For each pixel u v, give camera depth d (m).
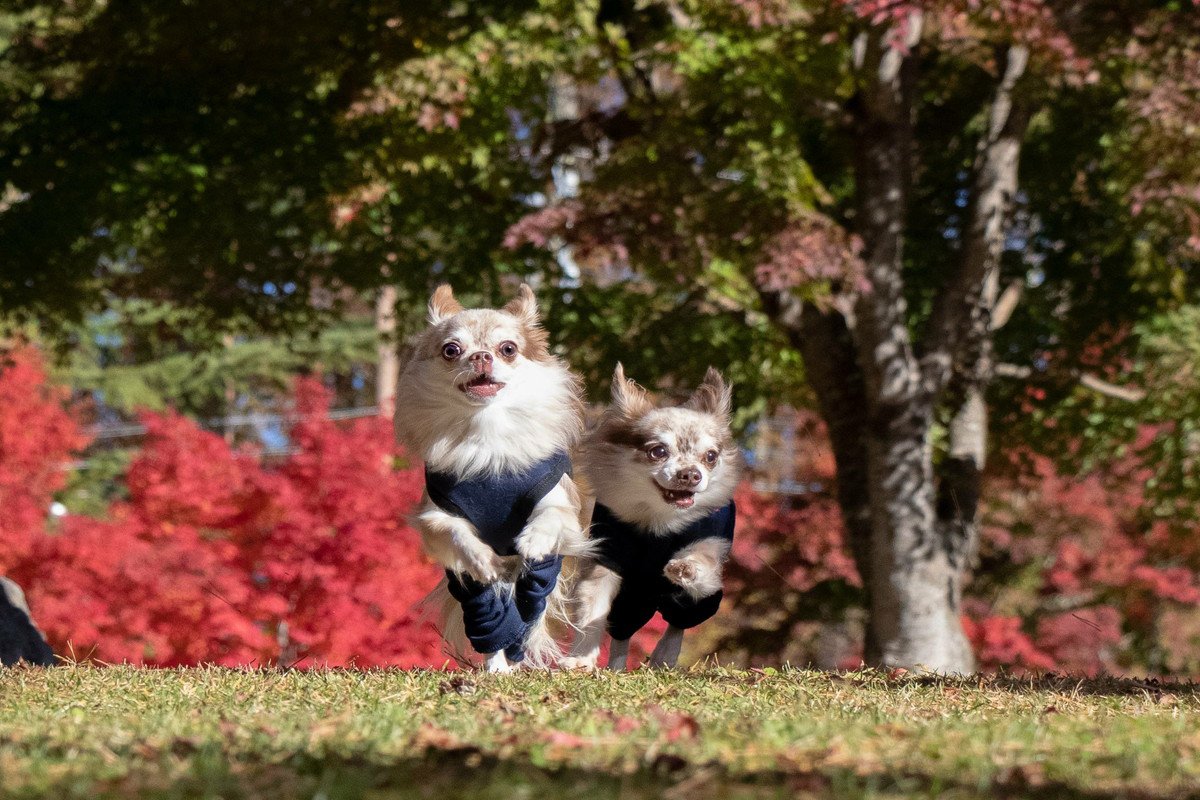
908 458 14.17
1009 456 19.39
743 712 4.92
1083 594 25.05
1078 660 24.42
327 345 35.44
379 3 13.98
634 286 17.77
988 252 14.80
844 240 12.92
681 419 7.17
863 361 14.25
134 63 15.37
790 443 23.23
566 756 3.64
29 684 5.93
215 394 37.34
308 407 17.50
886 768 3.52
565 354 16.50
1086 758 3.79
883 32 13.16
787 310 15.44
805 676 6.87
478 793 3.07
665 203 12.95
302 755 3.55
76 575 17.14
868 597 15.86
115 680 6.12
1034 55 12.51
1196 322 16.72
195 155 15.30
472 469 6.49
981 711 5.30
